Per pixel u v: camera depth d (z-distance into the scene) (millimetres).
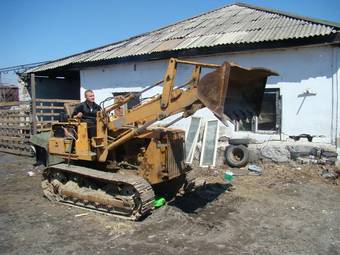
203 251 4742
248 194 7273
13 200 7168
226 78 5016
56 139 7125
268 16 11969
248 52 10141
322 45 9141
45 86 17906
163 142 6160
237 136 10258
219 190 7539
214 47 10438
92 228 5602
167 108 5766
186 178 7121
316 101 9375
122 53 12867
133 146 6699
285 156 9203
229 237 5191
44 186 7191
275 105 9977
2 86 22734
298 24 10141
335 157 8781
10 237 5277
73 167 6773
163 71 11984
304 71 9469
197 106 5539
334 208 6410
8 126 13242
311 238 5152
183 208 6473
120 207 5969
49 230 5535
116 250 4805
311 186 7738
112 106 6488
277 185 7852
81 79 14586
